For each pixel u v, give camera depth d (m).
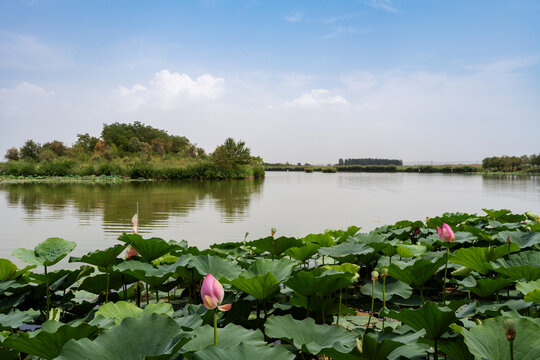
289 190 21.77
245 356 1.54
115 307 2.31
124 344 1.61
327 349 1.67
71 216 10.25
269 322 2.06
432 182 32.03
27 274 3.18
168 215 10.63
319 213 11.23
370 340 1.63
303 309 2.82
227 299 2.70
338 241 4.50
